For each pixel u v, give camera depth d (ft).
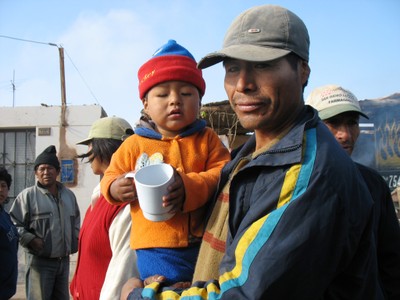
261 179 3.94
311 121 4.03
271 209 3.62
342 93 6.79
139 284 4.82
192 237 5.06
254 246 3.44
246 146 4.85
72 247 16.93
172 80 5.43
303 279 3.29
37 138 35.27
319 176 3.55
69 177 34.65
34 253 15.80
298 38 4.17
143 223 5.16
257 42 4.08
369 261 3.91
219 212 4.49
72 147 35.12
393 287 5.44
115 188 5.18
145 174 4.85
